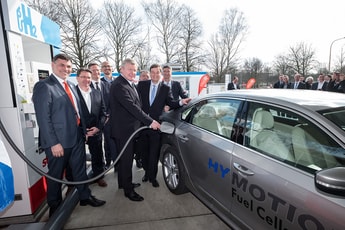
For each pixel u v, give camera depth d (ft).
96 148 10.90
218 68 106.32
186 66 97.35
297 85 31.73
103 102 11.59
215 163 6.79
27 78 8.82
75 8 69.97
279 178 4.88
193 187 8.29
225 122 7.03
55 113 7.53
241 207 5.89
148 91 10.52
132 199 9.44
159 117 10.55
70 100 7.95
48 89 7.30
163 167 10.45
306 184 4.44
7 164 4.94
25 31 8.34
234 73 106.93
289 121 5.40
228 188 6.30
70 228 7.80
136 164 13.46
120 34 81.71
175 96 15.06
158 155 10.57
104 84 13.05
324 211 4.03
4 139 7.80
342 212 3.80
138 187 10.72
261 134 5.86
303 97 5.90
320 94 6.35
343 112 5.04
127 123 8.96
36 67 9.55
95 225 7.94
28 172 8.25
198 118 8.47
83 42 71.97
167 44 95.14
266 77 111.24
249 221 5.69
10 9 7.35
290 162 5.00
